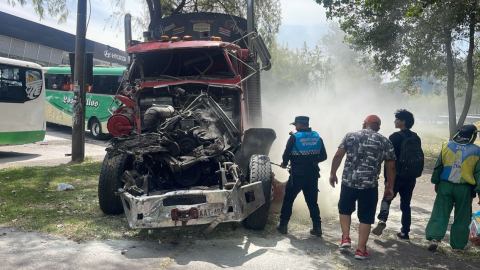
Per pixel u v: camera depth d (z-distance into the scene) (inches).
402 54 633.0
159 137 212.8
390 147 193.6
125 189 199.0
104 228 209.5
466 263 185.6
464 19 557.0
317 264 176.1
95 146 656.4
